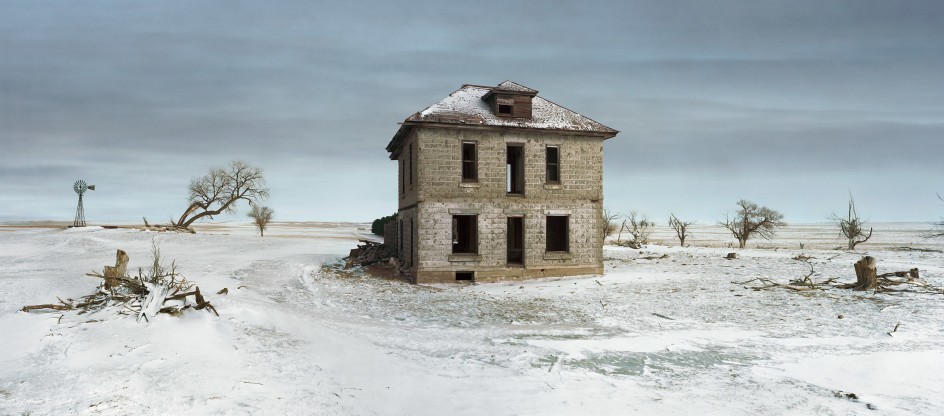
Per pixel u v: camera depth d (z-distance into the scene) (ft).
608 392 29.37
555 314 55.06
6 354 28.76
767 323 49.03
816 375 32.68
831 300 59.62
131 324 34.65
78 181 189.78
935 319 48.80
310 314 53.31
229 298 45.88
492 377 32.30
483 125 81.25
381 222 216.33
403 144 94.84
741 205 183.83
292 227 356.18
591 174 88.07
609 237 254.47
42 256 107.65
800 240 261.65
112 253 111.65
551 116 88.89
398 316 54.54
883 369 33.50
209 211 197.06
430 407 26.78
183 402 23.52
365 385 29.63
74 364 27.32
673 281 77.25
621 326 48.83
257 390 26.18
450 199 81.20
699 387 30.42
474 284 79.30
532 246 84.48
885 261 104.06
